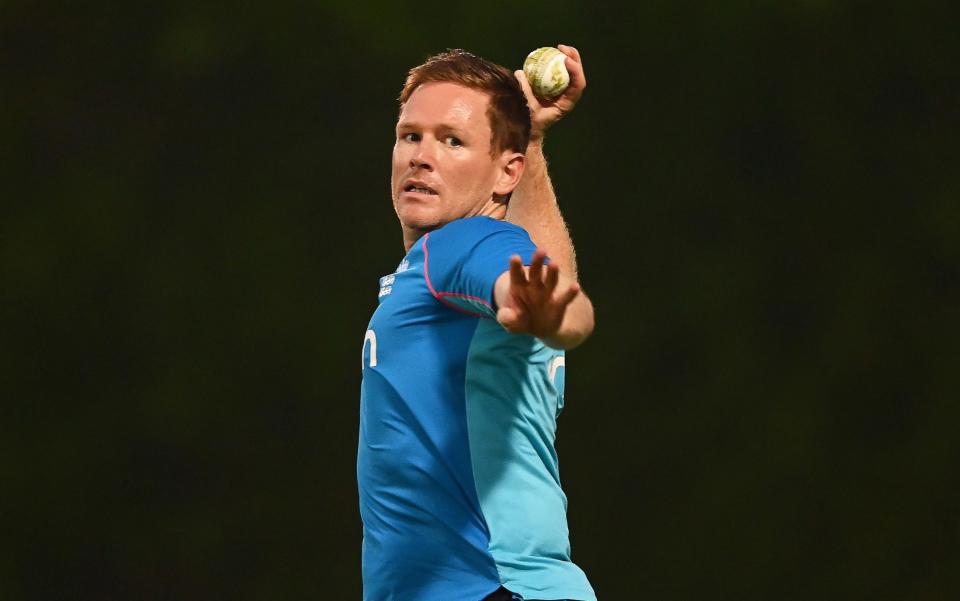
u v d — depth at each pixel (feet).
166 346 230.68
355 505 226.17
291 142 236.63
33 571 223.51
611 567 225.56
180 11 239.50
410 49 236.63
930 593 225.97
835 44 242.37
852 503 229.45
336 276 232.94
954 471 230.07
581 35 239.30
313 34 237.45
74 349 229.86
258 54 237.66
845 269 238.07
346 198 235.20
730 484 228.22
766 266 238.27
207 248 233.76
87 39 238.68
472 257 48.14
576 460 227.81
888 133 241.55
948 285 237.45
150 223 234.58
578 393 230.07
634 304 235.20
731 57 241.76
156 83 238.48
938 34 242.37
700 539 226.58
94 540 225.15
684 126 240.32
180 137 237.45
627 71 240.53
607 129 239.50
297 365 230.27
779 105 240.94
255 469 227.61
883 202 239.71
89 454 227.20
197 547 224.74
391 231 233.76
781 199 239.91
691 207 239.30
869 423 233.14
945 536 228.22
